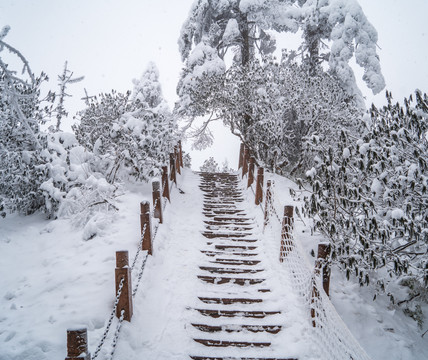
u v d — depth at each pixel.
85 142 10.42
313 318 5.43
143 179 10.00
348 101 14.11
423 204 5.98
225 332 5.44
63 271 6.23
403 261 5.93
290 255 6.59
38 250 7.44
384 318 6.18
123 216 7.96
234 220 9.06
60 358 4.48
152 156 9.88
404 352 5.68
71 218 8.29
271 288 6.35
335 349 4.70
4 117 8.95
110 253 6.54
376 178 5.95
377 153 5.95
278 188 10.80
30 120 9.00
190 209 9.61
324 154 6.64
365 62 15.27
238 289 6.38
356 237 6.02
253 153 12.81
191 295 6.05
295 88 12.05
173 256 7.09
